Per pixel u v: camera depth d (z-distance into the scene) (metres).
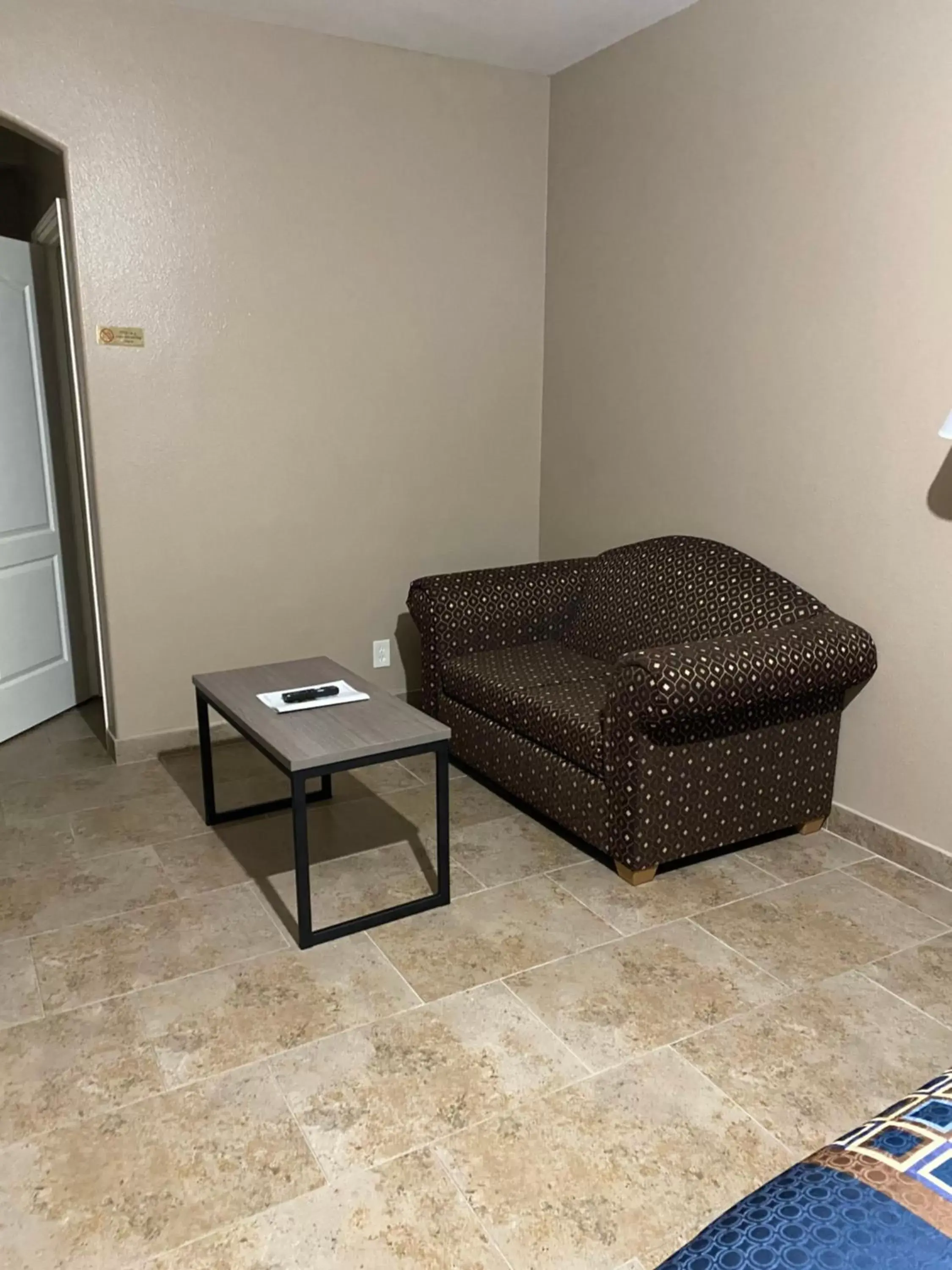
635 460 3.74
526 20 3.33
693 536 3.47
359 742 2.38
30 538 3.86
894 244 2.62
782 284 2.99
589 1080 1.89
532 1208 1.59
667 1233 1.54
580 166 3.83
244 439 3.63
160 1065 1.94
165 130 3.28
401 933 2.43
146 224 3.31
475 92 3.80
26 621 3.89
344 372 3.77
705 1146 1.72
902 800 2.79
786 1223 0.95
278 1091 1.86
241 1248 1.52
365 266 3.72
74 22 3.08
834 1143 1.12
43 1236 1.54
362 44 3.54
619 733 2.57
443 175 3.81
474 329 4.02
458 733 3.46
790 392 3.01
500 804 3.28
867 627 2.83
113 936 2.41
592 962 2.30
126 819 3.12
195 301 3.44
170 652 3.66
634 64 3.48
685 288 3.38
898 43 2.54
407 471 4.00
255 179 3.46
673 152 3.36
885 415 2.70
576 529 4.14
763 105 2.98
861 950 2.36
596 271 3.81
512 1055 1.97
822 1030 2.05
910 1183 0.99
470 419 4.10
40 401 3.86
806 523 3.00
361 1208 1.59
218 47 3.30
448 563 4.19
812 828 3.02
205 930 2.45
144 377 3.41
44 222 3.70
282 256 3.56
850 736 2.93
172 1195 1.62
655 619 3.26
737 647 2.57
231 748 3.79
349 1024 2.07
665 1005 2.13
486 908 2.56
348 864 2.81
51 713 4.12
